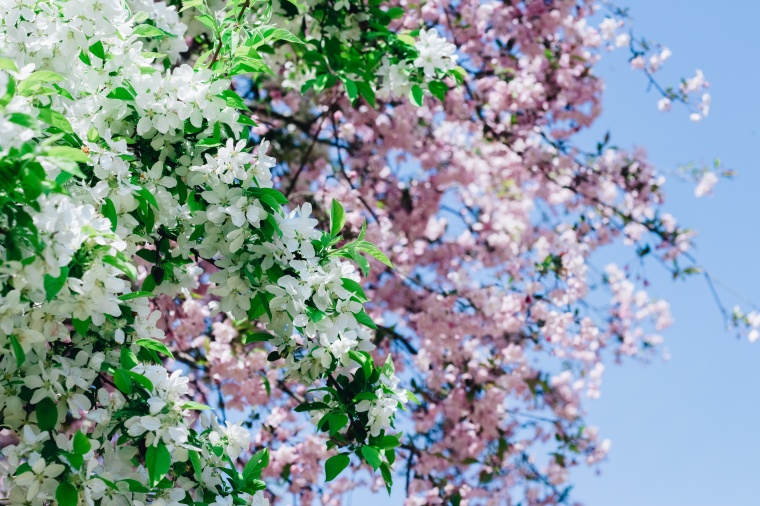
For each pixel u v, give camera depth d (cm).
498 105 718
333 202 302
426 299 687
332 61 444
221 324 571
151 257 312
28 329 232
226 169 285
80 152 213
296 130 692
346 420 280
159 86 286
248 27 319
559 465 755
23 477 222
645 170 754
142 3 404
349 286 288
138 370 249
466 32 706
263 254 291
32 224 212
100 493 241
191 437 268
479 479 721
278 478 623
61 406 256
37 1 270
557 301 702
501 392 686
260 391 575
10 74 229
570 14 726
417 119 713
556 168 752
